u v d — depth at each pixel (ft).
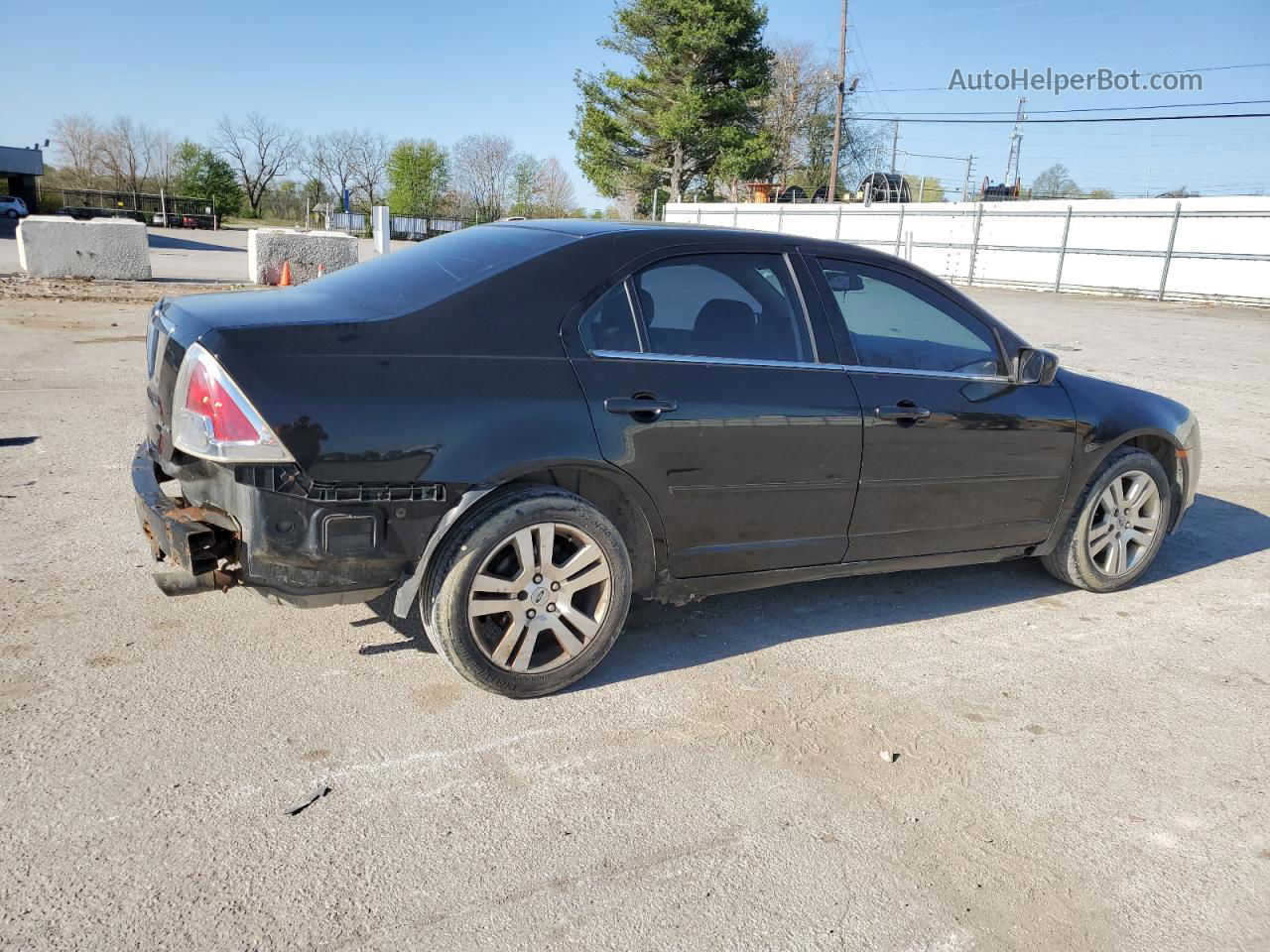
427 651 11.91
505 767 9.59
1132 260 94.89
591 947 7.27
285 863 7.94
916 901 8.04
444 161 257.14
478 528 10.05
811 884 8.18
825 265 12.55
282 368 9.07
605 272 10.92
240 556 9.36
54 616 12.08
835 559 12.75
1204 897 8.32
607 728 10.47
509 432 9.92
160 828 8.24
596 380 10.53
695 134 144.97
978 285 109.29
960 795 9.64
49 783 8.71
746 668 12.13
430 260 11.43
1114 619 14.60
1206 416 31.78
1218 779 10.22
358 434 9.23
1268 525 20.10
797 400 11.74
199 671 11.01
